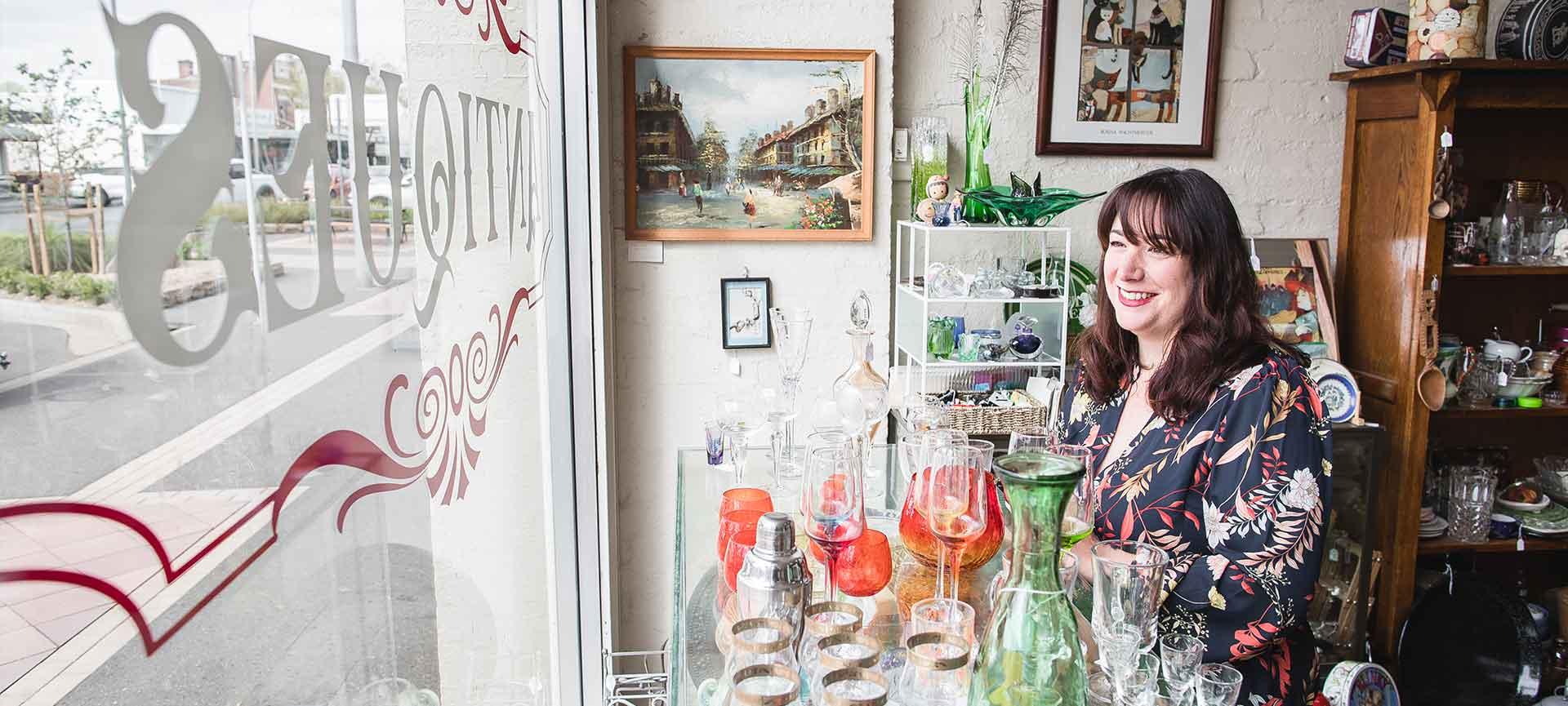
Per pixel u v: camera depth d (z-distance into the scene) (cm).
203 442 41
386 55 70
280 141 51
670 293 280
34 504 31
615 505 274
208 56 43
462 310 94
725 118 273
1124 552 110
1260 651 139
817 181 278
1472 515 286
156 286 38
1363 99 288
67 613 32
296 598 51
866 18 273
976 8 287
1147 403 157
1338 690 237
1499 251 285
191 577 40
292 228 52
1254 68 301
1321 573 280
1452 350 287
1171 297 150
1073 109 294
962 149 294
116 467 35
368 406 64
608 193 262
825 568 120
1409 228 272
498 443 113
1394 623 282
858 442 174
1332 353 288
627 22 266
